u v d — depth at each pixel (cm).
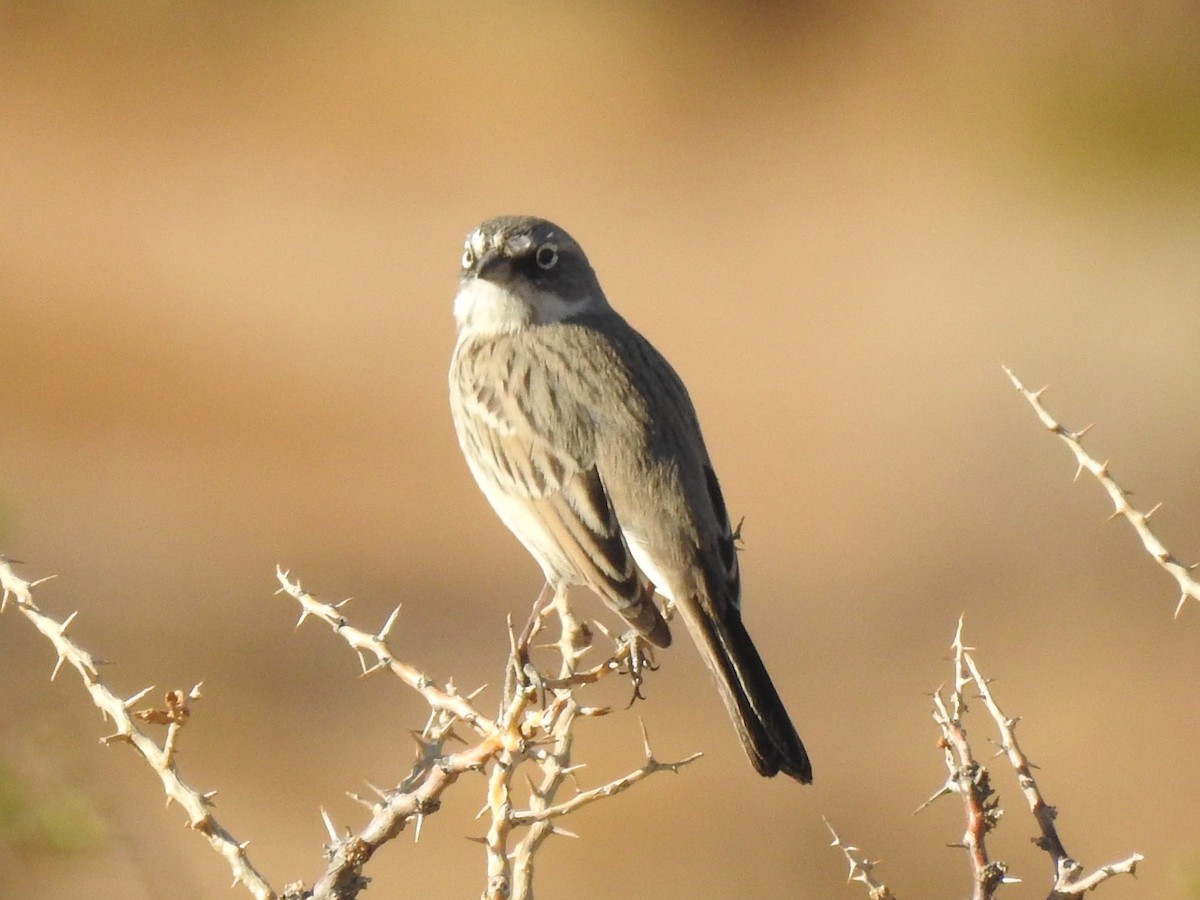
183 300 2331
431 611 1535
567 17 3319
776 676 1434
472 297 774
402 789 560
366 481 1830
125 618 1479
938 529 1744
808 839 1205
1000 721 589
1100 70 2516
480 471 738
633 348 761
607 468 706
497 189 2784
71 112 2939
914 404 2084
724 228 2677
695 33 3309
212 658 1415
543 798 580
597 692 1377
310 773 1259
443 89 3130
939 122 2930
